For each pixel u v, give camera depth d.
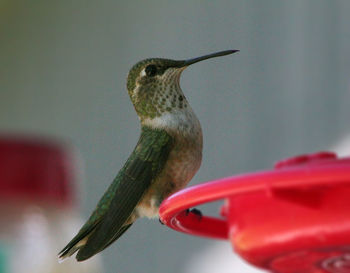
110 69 13.41
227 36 11.95
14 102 13.96
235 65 11.80
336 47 10.45
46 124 13.66
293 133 10.86
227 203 6.30
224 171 11.48
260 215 5.67
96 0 13.61
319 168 4.91
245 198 5.80
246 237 5.79
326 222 5.28
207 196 5.28
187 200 5.46
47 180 8.02
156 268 11.98
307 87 10.80
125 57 13.15
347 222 5.21
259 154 11.22
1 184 7.79
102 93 13.45
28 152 7.95
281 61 11.23
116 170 13.02
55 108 13.78
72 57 13.78
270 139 11.15
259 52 11.57
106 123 13.34
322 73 10.62
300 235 5.40
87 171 13.19
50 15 14.07
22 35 14.22
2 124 13.90
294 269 5.90
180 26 12.48
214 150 11.70
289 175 4.97
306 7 11.02
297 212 5.43
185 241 11.80
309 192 5.32
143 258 12.09
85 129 13.38
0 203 7.75
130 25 13.19
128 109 13.20
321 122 10.47
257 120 11.34
